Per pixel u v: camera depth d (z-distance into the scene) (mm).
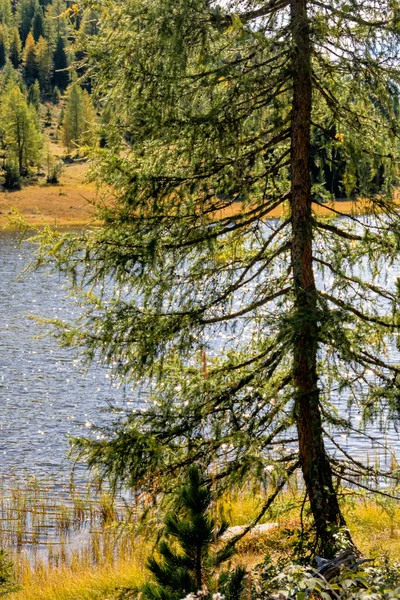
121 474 8383
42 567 13805
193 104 8453
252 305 9008
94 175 8398
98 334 8672
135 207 8359
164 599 5148
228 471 8383
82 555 14617
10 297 51188
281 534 10891
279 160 9633
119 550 14688
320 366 8953
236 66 8586
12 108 143125
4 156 141125
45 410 26875
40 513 16875
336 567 5941
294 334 7957
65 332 8781
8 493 18516
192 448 8703
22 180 122500
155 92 8180
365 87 8547
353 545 8352
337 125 9203
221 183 8891
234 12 8352
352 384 8656
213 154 8555
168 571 5410
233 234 9617
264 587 5617
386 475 9133
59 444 23094
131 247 8477
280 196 9422
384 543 11898
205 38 8055
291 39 8141
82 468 20734
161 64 8086
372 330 9047
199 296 9023
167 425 8867
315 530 8836
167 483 8547
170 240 8719
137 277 8562
